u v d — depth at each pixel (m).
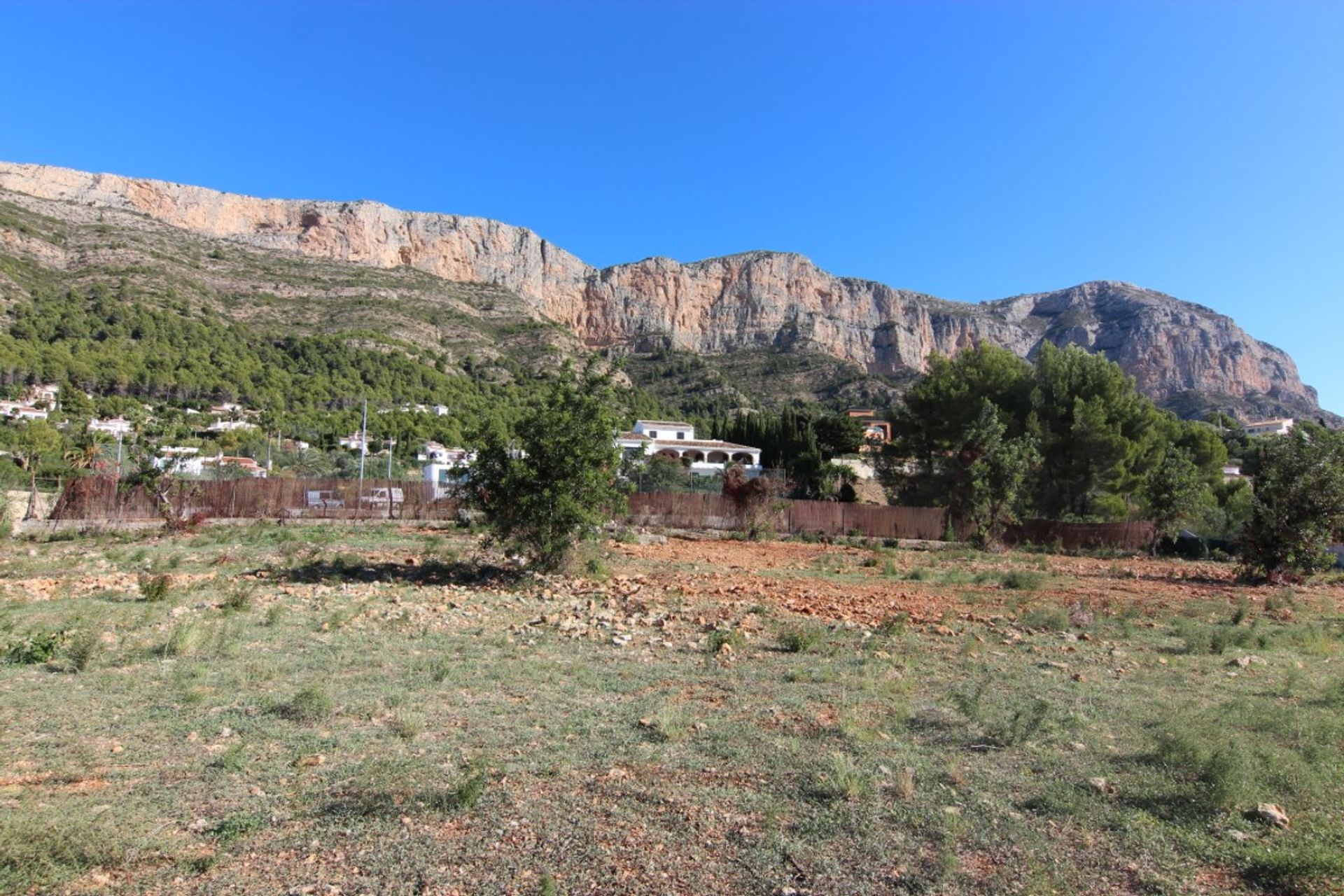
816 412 120.50
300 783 4.39
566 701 6.30
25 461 40.25
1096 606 13.83
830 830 3.84
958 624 10.90
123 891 3.18
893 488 42.09
